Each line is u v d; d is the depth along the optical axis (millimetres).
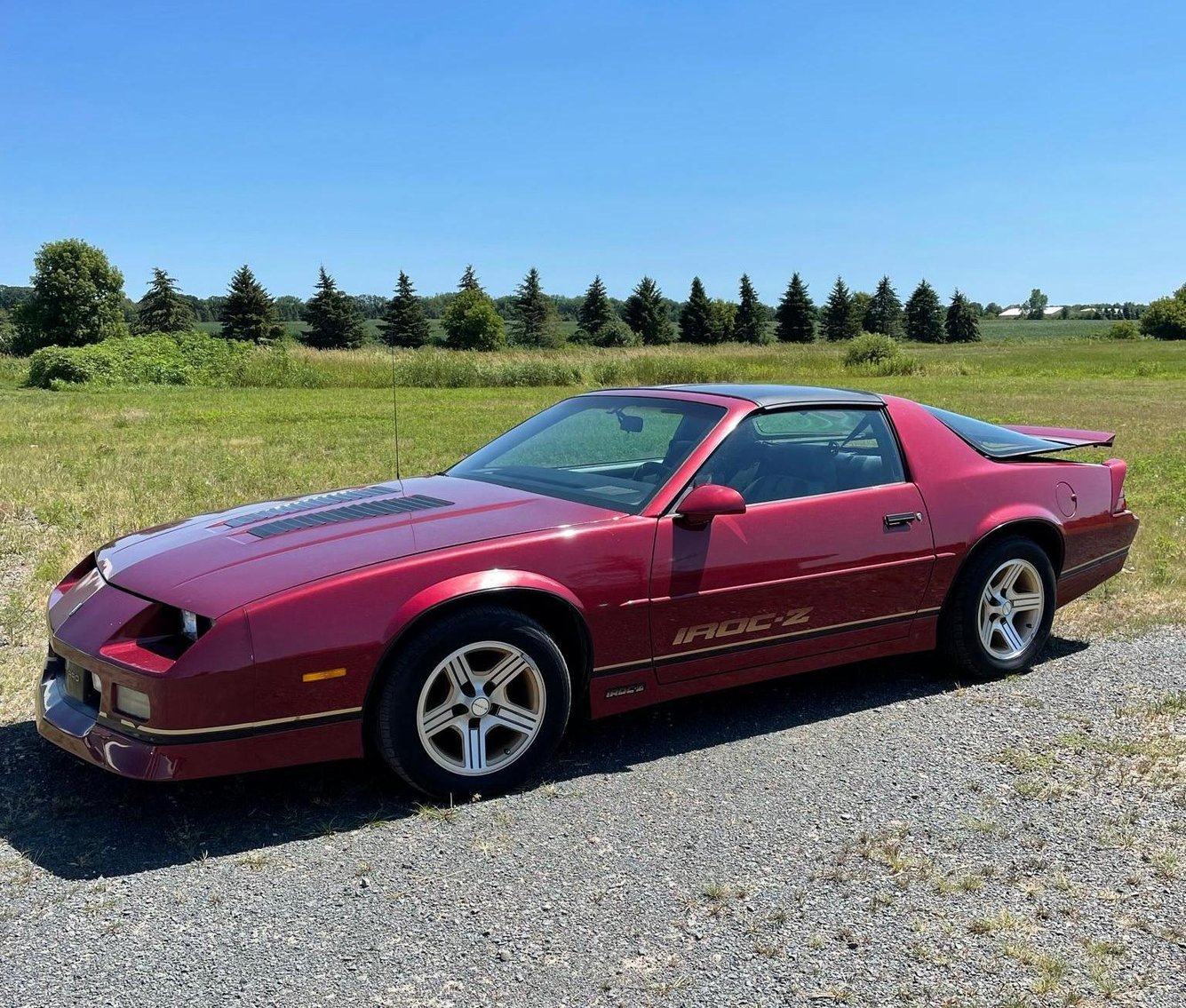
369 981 2359
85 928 2562
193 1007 2260
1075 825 3176
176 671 2914
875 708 4219
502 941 2531
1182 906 2723
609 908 2686
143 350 34156
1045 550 4824
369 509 3775
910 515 4215
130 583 3301
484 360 36531
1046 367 45875
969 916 2664
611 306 101562
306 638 3021
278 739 3049
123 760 2969
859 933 2584
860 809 3279
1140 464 11312
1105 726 4000
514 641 3314
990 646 4543
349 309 67062
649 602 3584
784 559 3869
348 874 2848
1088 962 2465
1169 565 6570
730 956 2475
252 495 9039
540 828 3139
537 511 3664
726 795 3383
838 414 4301
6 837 3027
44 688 3385
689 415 4156
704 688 3846
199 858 2926
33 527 7555
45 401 25016
